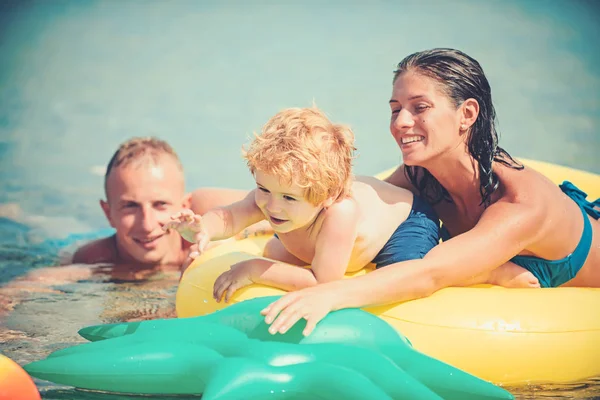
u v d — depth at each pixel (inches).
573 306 143.1
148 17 536.7
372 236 154.3
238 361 119.7
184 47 490.6
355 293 136.3
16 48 480.4
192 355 126.1
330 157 144.1
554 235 156.3
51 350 147.0
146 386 127.3
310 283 146.2
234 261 158.7
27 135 382.6
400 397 118.2
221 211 159.2
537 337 137.3
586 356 138.8
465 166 161.9
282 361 121.6
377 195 162.7
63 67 461.4
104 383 127.6
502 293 145.4
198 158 354.3
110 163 235.5
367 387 113.9
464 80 158.1
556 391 135.0
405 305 142.2
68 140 376.2
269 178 140.2
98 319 169.5
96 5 541.3
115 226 231.5
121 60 473.1
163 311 177.2
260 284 149.3
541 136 355.3
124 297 190.5
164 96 426.3
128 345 132.2
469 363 136.2
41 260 235.8
